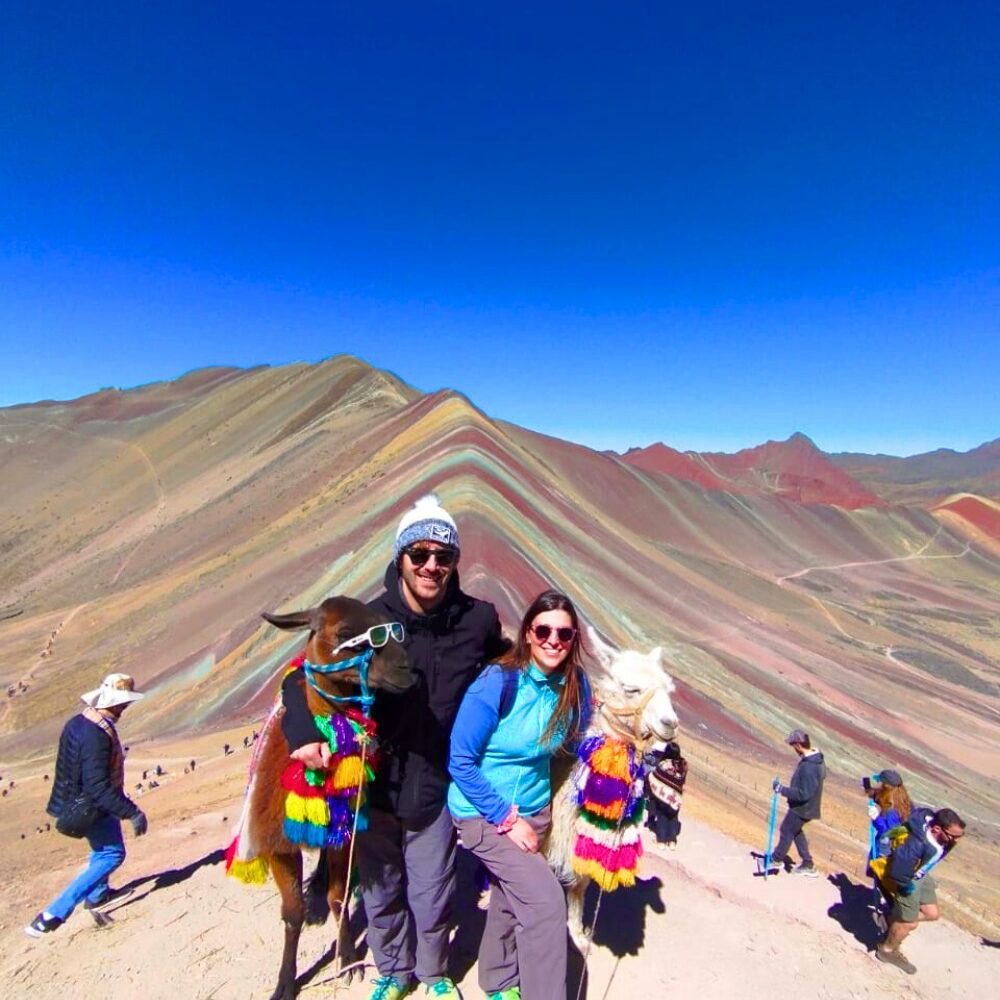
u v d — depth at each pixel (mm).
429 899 3711
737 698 30562
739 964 4590
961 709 40312
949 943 7477
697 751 21484
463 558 32250
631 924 4902
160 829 8234
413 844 3688
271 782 3619
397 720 3525
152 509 80562
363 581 33875
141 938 4746
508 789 3539
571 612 3330
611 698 3850
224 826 8109
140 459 105125
